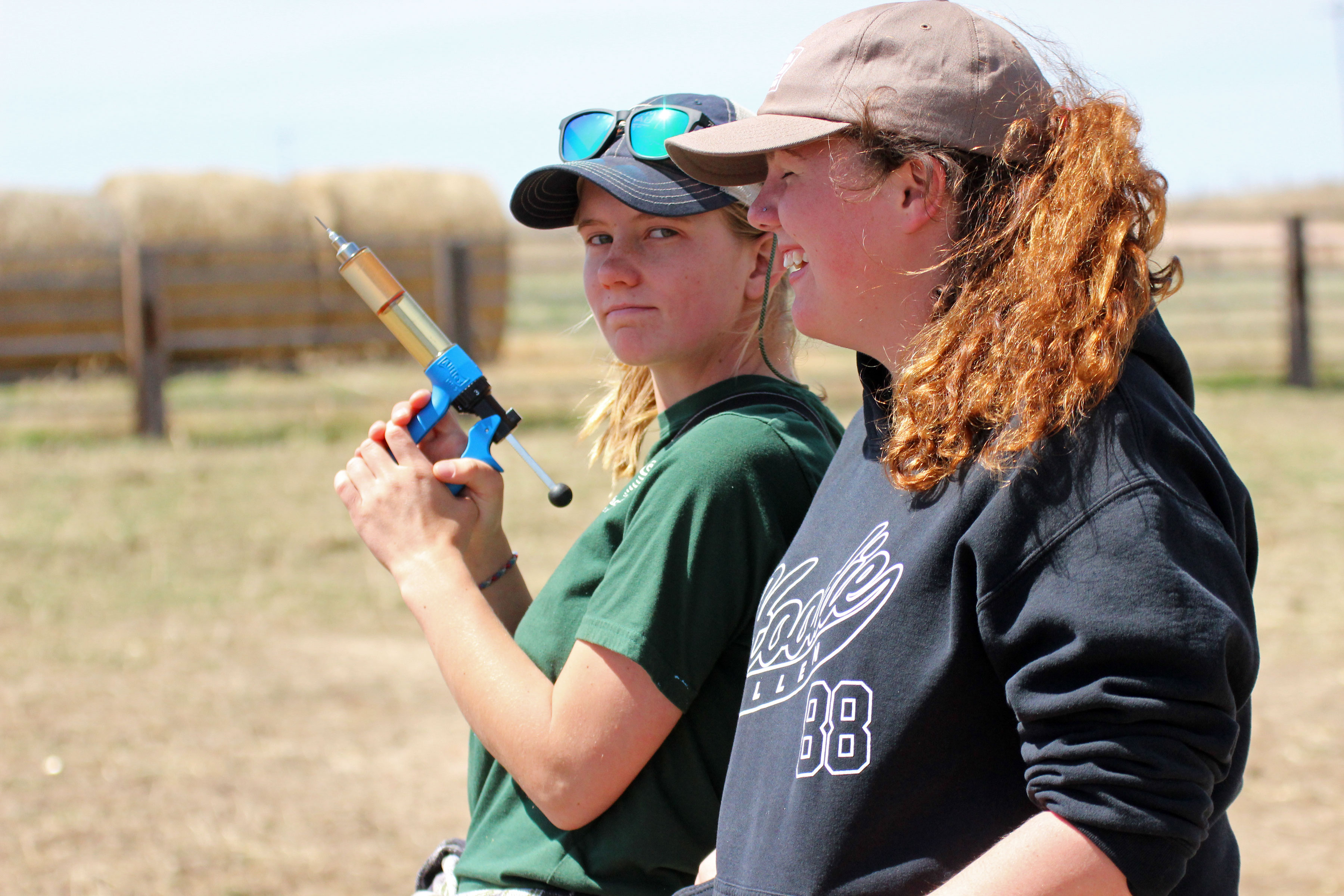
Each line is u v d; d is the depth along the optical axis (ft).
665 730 12.76
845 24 11.05
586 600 13.89
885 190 10.57
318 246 127.65
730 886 10.68
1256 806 31.63
